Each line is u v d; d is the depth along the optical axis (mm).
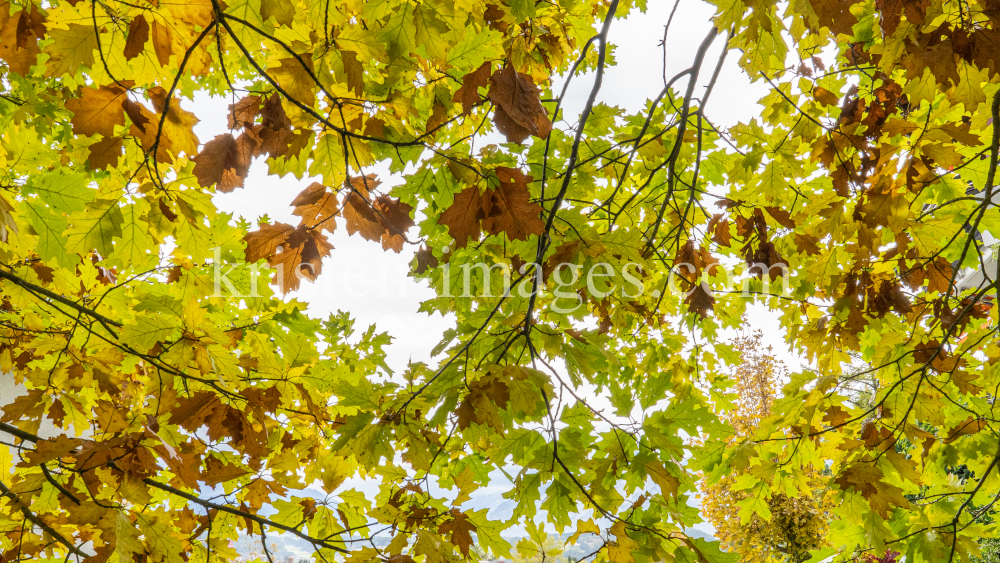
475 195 1585
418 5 1448
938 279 2508
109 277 2939
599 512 1899
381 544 2020
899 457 2502
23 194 1834
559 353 2037
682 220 2707
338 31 1473
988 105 2203
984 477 2451
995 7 1551
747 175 2713
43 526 2150
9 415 2443
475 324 2184
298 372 2232
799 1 1289
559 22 2289
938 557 2469
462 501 2125
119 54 1304
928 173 2266
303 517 2355
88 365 2504
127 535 1705
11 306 2736
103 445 1875
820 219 2768
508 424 2080
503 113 1508
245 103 1456
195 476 2025
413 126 1991
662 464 1926
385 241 1899
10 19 1214
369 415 1815
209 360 2064
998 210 2434
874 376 2988
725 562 1853
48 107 2746
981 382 2635
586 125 2838
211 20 1274
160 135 1344
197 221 1754
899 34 1703
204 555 2551
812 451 2836
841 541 2812
